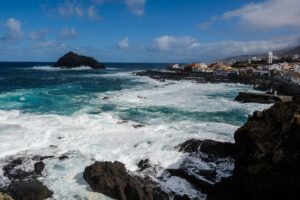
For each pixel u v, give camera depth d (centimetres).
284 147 908
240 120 2609
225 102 3772
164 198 1068
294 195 818
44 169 1337
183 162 1401
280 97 3681
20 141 1723
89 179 1192
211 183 1173
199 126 2236
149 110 3072
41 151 1573
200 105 3478
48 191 1118
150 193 1074
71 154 1543
